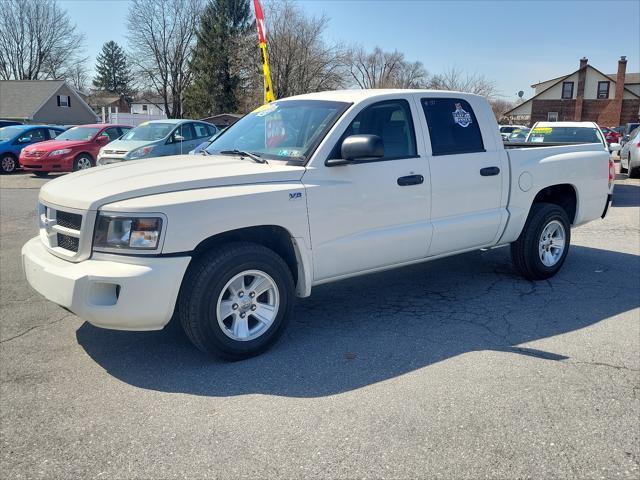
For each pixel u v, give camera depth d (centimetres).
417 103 492
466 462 286
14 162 1858
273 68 4131
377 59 5662
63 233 384
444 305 526
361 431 313
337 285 590
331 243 434
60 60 7894
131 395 355
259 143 474
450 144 508
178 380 376
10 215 1026
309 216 418
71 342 438
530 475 277
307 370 390
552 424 321
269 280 409
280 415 330
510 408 338
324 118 451
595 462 288
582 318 493
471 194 518
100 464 285
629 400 349
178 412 335
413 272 639
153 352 420
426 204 486
